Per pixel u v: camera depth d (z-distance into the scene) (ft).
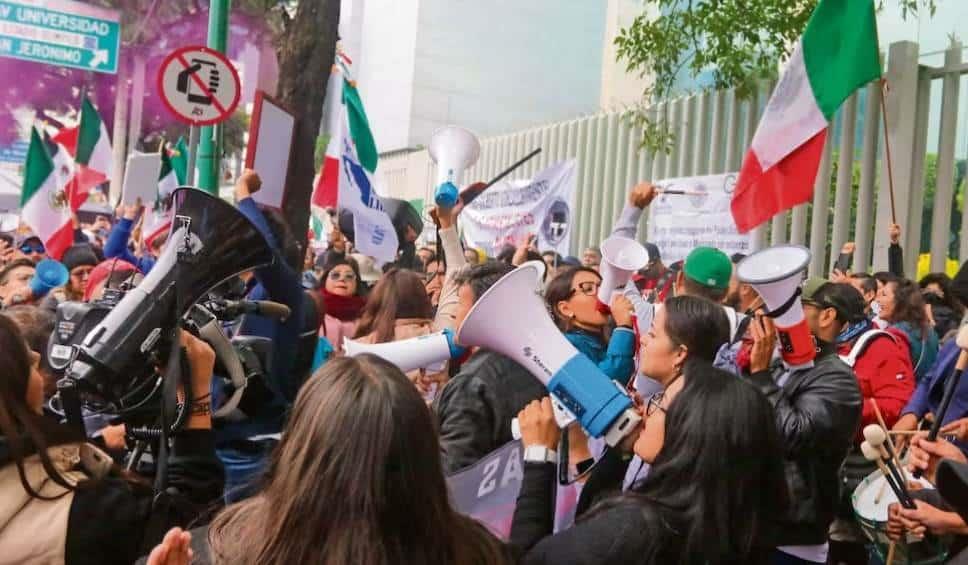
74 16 55.77
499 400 9.51
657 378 9.77
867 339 15.28
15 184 76.33
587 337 12.17
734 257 24.82
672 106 35.06
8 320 6.88
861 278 22.31
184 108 22.57
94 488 6.79
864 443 9.32
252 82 69.36
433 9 85.25
